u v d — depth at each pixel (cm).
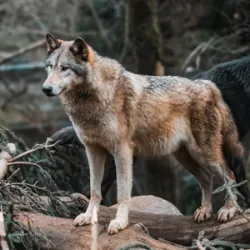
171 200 2078
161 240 1043
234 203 1035
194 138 1107
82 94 1024
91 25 2933
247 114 1368
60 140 1349
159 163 2058
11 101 3428
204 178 1134
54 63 1009
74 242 1012
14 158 1237
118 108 1040
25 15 3203
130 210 1145
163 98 1080
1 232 933
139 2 2092
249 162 1330
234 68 1368
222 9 2123
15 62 3366
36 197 1153
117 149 1049
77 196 1212
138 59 2130
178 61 2278
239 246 1026
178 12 2288
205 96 1113
